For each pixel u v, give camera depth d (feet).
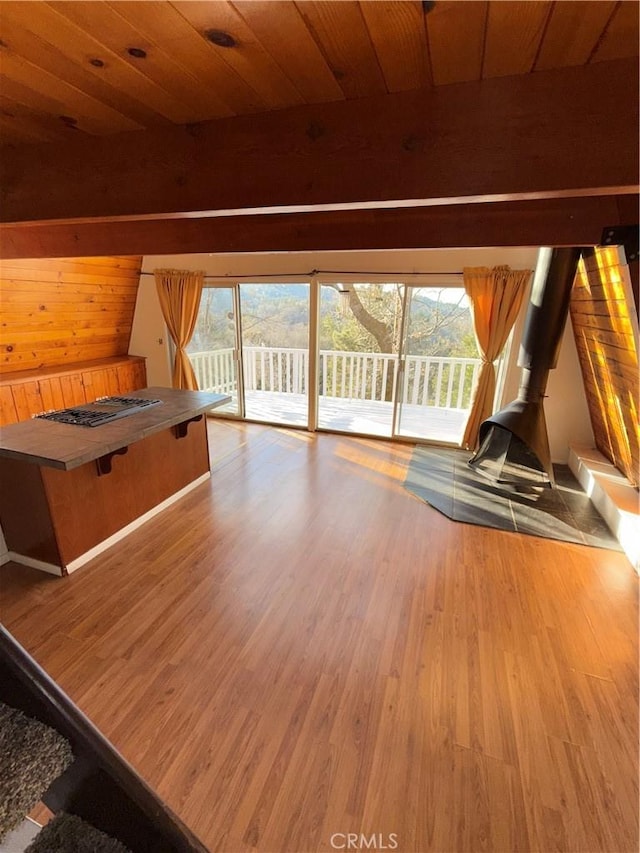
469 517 10.34
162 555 8.68
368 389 19.48
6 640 2.17
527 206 7.20
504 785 4.60
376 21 2.89
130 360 17.80
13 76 3.67
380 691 5.69
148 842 2.13
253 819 4.29
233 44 3.18
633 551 8.54
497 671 6.04
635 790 4.57
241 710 5.40
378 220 8.18
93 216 5.38
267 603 7.33
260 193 4.62
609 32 2.96
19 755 2.09
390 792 4.53
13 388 13.47
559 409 13.44
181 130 4.75
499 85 3.66
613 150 3.52
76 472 8.02
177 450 10.92
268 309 20.06
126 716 5.30
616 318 8.15
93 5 2.70
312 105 4.22
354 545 9.15
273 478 12.51
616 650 6.44
